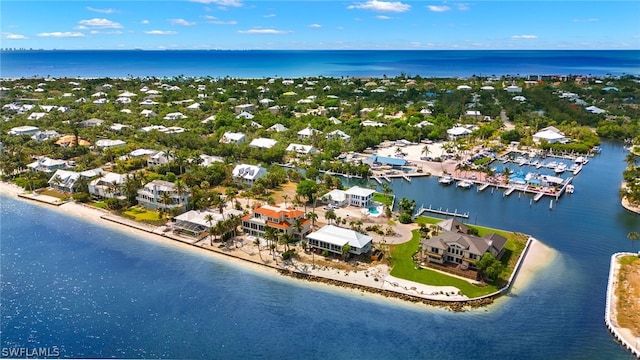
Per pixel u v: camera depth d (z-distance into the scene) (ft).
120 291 336.70
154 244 416.26
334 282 343.67
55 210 504.02
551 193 563.48
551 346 277.23
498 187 597.11
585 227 460.14
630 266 367.04
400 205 481.87
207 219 416.46
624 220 480.23
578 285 344.28
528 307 315.37
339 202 504.84
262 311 312.09
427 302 318.65
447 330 291.17
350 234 384.68
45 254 396.16
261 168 582.76
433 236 384.27
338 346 277.44
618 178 639.76
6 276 356.59
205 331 291.58
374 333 288.51
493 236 385.91
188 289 339.36
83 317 304.91
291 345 278.67
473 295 324.80
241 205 497.87
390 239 414.41
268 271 363.56
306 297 327.47
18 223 466.29
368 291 332.39
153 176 567.59
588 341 281.33
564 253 398.83
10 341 279.69
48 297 327.67
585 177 645.51
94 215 487.61
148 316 306.76
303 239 413.39
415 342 280.31
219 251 395.34
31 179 577.43
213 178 572.10
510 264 372.17
